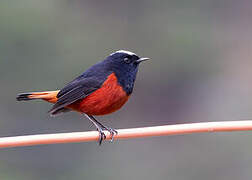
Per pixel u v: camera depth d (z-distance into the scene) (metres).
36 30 16.86
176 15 18.78
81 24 17.98
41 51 16.73
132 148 15.72
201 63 18.56
